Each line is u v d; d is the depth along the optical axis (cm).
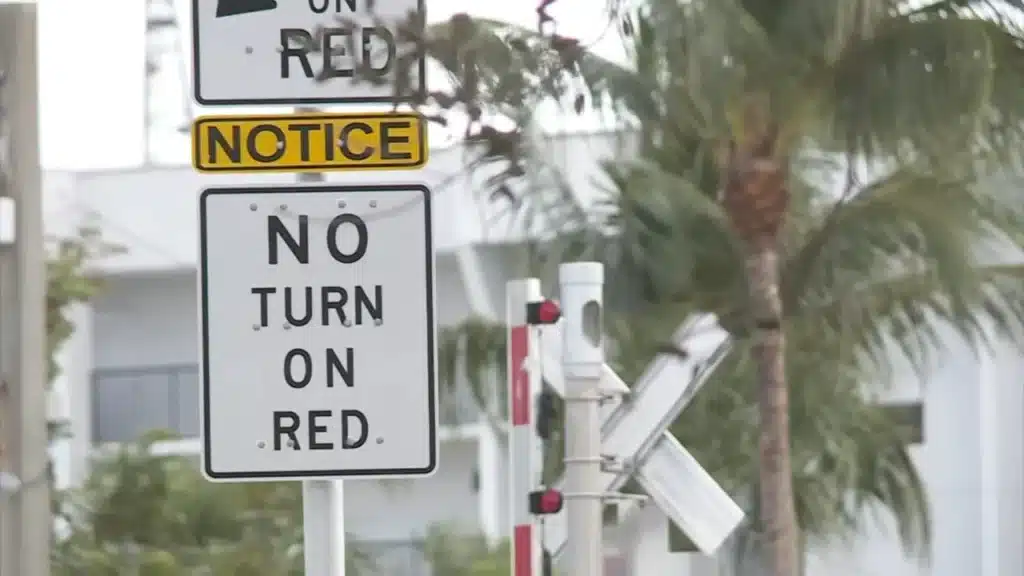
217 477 1848
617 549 4444
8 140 3100
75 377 9969
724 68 3634
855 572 8006
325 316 1861
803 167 4631
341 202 1869
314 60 1897
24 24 3094
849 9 3775
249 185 1864
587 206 4338
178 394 10425
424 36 1911
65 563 5500
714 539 2584
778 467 4544
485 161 2241
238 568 5559
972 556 8925
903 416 6159
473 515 9875
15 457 3072
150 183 10144
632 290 4431
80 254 6284
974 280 4438
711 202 4431
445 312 9281
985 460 8912
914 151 4075
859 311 4631
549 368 2569
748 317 4466
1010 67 4022
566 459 2536
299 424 1858
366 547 7712
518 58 2223
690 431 5259
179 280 10612
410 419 1862
